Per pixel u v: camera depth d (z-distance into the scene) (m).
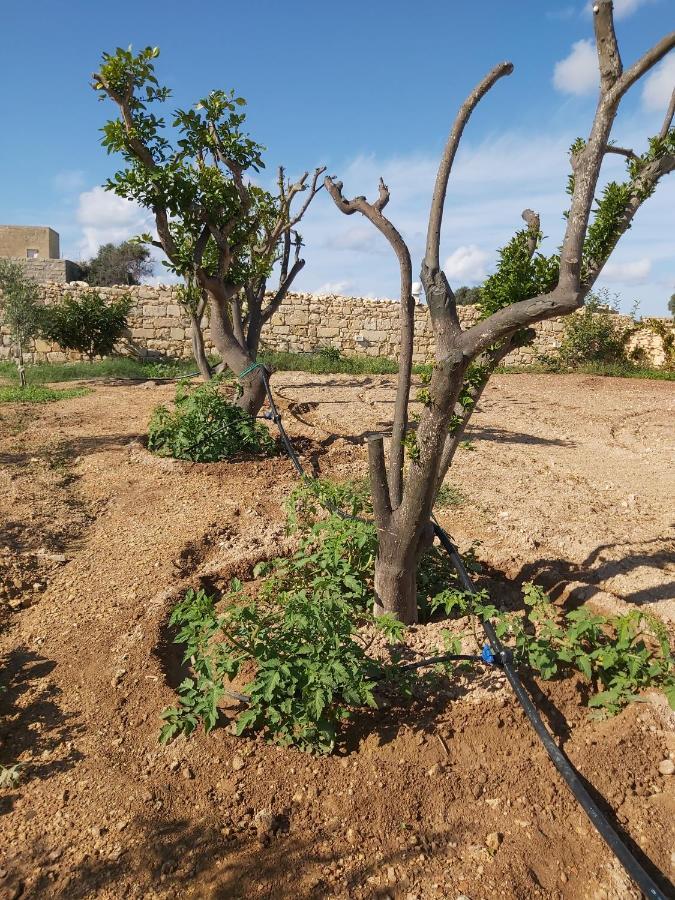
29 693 3.55
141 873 2.53
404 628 3.76
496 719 3.33
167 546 5.23
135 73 7.35
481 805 2.87
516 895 2.46
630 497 6.70
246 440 7.91
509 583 4.77
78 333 17.92
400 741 3.21
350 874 2.54
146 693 3.54
